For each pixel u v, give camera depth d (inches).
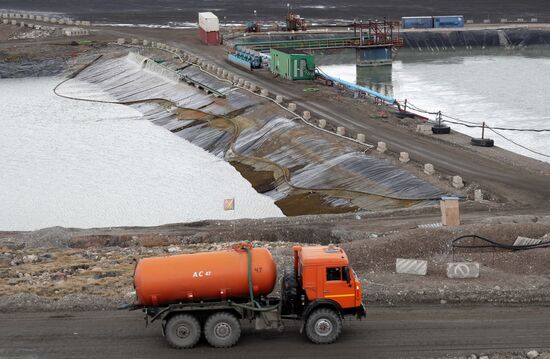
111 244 1659.7
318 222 1768.0
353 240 1596.9
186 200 2290.8
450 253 1365.7
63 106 3959.2
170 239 1663.4
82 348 983.6
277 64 4156.0
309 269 961.5
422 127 2723.9
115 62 5032.0
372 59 5305.1
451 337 984.9
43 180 2539.4
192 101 3727.9
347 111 3149.6
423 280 1200.8
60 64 5201.8
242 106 3398.1
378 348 960.3
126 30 6392.7
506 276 1215.6
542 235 1435.8
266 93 3486.7
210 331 968.3
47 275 1307.8
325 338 973.8
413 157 2365.9
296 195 2245.3
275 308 972.6
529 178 2078.0
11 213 2190.0
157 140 3154.5
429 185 2063.2
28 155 2888.8
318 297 967.0
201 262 963.3
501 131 3216.0
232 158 2778.1
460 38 6368.1
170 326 963.3
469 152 2413.9
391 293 1136.8
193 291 956.0
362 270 1294.3
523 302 1103.0
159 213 2170.3
